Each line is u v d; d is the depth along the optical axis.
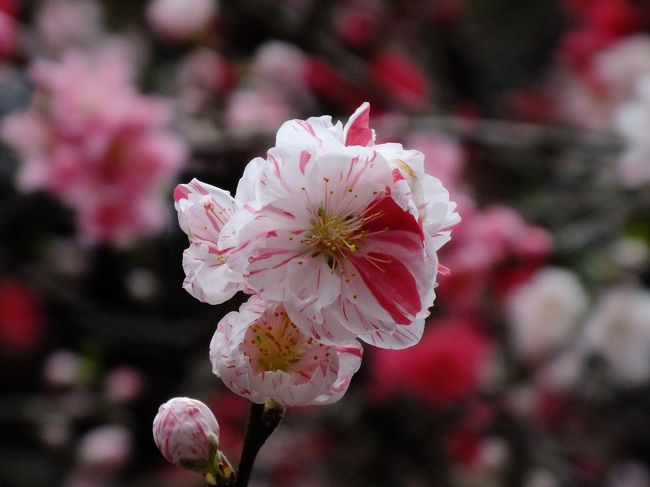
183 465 0.55
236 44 1.23
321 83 1.19
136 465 1.27
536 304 1.11
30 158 0.92
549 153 1.18
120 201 0.93
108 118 0.91
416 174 0.53
